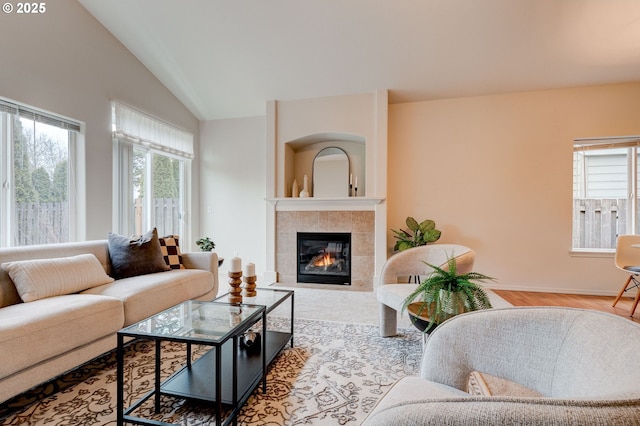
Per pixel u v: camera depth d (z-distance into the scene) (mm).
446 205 4387
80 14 3178
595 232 4121
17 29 2627
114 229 3600
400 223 4527
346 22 3301
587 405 507
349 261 4398
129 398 1683
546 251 4070
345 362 2092
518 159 4156
